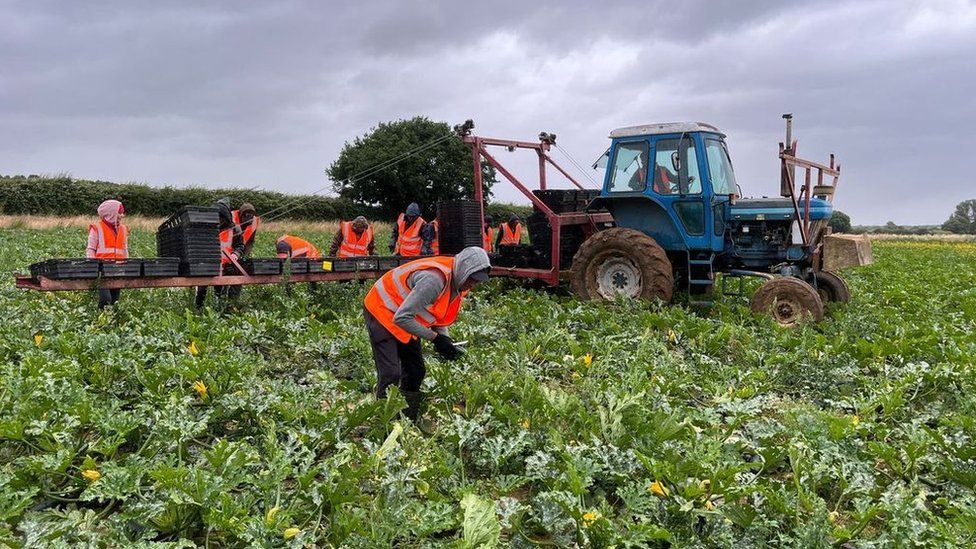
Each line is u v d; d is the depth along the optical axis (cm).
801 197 1034
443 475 411
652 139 1058
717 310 1016
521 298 1081
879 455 452
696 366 717
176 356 627
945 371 613
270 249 2170
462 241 1162
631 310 948
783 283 929
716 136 1080
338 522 345
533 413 495
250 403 486
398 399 465
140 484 394
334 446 468
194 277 883
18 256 1575
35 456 399
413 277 493
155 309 884
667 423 461
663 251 1010
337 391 578
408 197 4766
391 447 411
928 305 1140
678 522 370
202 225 885
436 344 510
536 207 1184
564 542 356
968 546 350
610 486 423
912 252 3148
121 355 587
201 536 362
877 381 638
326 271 1002
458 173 4766
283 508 369
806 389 651
